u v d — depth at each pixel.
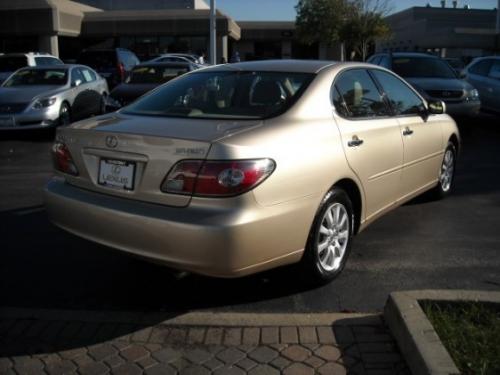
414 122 5.39
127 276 4.41
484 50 37.88
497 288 4.19
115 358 3.21
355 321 3.54
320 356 3.18
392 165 4.89
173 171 3.39
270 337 3.38
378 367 3.07
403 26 51.38
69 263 4.68
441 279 4.35
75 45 35.00
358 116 4.52
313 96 4.12
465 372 2.83
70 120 12.20
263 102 4.09
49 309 3.84
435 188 6.37
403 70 12.32
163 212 3.40
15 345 3.36
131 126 3.80
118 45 35.19
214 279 4.31
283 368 3.08
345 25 38.25
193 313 3.72
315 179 3.75
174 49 35.00
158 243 3.40
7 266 4.61
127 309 3.87
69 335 3.46
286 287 4.17
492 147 10.57
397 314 3.32
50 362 3.19
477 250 4.98
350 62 4.87
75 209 3.81
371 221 4.77
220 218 3.26
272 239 3.47
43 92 11.48
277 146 3.53
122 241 3.57
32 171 8.36
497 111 12.96
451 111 11.55
